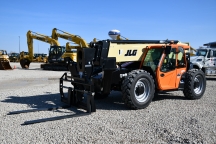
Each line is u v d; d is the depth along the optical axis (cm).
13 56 4734
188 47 784
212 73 1445
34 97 799
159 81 680
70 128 460
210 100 751
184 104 686
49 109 617
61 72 2084
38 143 388
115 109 624
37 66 3212
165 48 681
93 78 610
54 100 748
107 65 580
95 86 614
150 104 685
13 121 512
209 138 404
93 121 507
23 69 2536
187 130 443
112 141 395
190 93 748
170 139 403
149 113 576
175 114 565
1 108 634
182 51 754
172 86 723
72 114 562
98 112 590
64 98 702
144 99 627
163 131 440
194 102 717
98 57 627
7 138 411
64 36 2247
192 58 1448
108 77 590
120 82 643
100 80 599
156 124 482
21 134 429
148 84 630
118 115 558
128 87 592
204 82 791
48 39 2450
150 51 695
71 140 399
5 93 879
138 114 566
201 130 443
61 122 501
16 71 2205
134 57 670
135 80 598
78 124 486
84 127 466
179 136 413
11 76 1664
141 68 695
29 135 424
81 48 607
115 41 642
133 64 714
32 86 1108
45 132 439
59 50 2361
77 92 643
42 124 488
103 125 477
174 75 726
